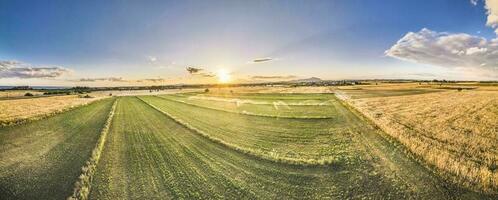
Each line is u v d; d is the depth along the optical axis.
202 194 8.86
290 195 8.77
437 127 20.02
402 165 11.32
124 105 47.12
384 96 56.81
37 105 45.00
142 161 12.41
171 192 9.04
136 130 20.59
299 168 11.26
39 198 8.71
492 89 83.19
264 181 9.91
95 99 67.75
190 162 12.16
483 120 23.28
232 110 34.69
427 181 9.63
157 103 50.31
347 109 32.88
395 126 20.31
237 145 15.26
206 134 18.08
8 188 9.50
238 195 8.78
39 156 13.38
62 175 10.68
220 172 10.84
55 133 19.48
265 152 13.83
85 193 8.84
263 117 27.31
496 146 14.31
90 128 21.62
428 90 80.50
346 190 9.09
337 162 11.88
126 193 9.01
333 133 18.45
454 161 11.55
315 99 50.50
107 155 13.52
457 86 105.88
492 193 8.63
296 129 20.28
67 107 40.78
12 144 16.11
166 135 18.42
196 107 40.09
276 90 95.38
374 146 14.58
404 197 8.51
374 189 9.10
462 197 8.46
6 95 94.56
